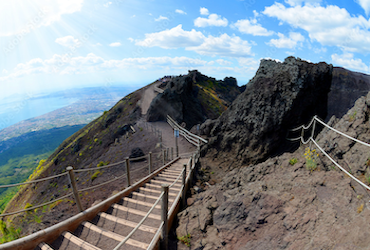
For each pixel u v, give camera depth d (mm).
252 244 3441
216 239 3986
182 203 6039
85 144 35594
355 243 2469
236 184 5602
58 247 3621
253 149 14000
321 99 15078
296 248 2924
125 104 40719
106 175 15242
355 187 3543
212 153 15586
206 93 53719
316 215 3238
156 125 24562
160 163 14492
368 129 4793
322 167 4488
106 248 3697
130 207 5539
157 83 50062
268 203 3814
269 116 13531
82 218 4352
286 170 4902
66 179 23297
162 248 4039
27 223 9258
